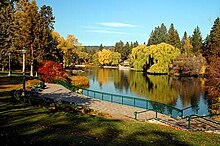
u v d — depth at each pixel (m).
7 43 34.88
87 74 82.00
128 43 144.25
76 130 13.21
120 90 48.19
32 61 49.62
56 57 63.59
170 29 103.38
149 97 40.69
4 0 16.72
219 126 18.00
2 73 53.69
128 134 13.14
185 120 19.95
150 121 19.62
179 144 11.58
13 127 13.02
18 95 24.72
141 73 89.00
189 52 97.62
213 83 33.62
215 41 52.66
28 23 47.59
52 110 19.08
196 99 39.06
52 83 41.28
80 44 93.06
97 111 21.50
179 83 59.09
